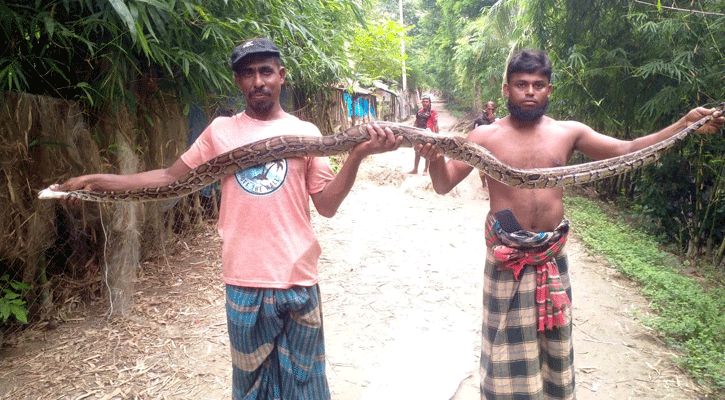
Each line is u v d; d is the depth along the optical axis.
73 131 4.37
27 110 3.94
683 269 6.45
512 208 2.64
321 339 2.50
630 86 8.18
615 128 9.36
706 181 7.39
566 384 2.59
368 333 4.34
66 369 3.71
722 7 6.53
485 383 2.66
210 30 4.44
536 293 2.53
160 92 5.46
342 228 7.69
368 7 15.73
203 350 4.01
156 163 5.61
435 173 2.72
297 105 11.45
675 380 3.64
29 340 4.13
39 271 4.36
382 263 6.14
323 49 8.43
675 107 7.35
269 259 2.31
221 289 5.22
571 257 6.50
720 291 5.38
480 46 17.70
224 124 2.51
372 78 15.77
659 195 7.81
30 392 3.41
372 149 2.34
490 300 2.65
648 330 4.44
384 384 3.54
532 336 2.54
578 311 4.83
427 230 7.66
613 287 5.48
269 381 2.45
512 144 2.68
